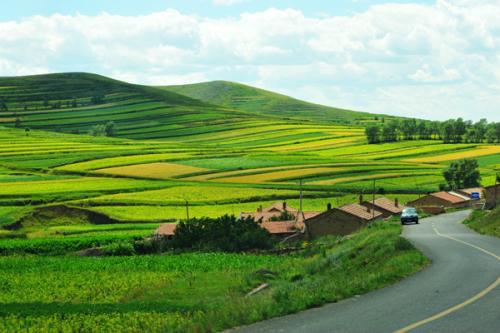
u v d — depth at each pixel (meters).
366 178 153.62
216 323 18.38
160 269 56.94
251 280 41.50
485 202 111.50
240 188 136.75
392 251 32.09
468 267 27.56
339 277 28.80
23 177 148.88
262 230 77.00
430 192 141.25
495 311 18.19
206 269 55.66
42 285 48.41
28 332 25.47
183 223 79.88
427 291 21.89
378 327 16.78
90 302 39.62
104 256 74.31
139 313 27.16
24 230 101.94
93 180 145.62
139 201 121.00
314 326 17.30
